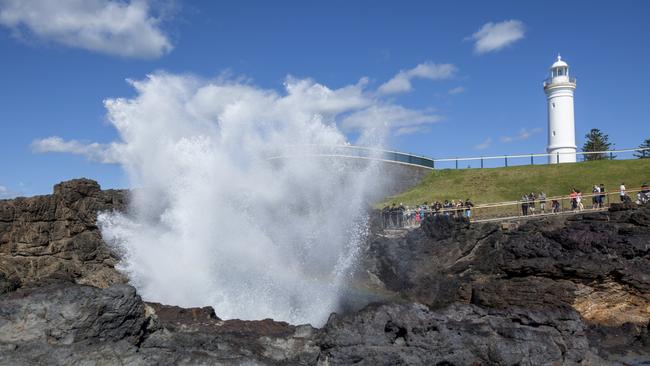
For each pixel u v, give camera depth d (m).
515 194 46.50
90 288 13.74
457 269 29.30
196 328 15.70
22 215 29.12
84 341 13.09
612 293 24.47
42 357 12.62
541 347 16.45
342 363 14.92
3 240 28.73
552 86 64.62
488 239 29.56
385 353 15.08
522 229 30.33
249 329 16.14
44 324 13.03
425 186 51.16
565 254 25.64
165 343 14.23
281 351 14.98
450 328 16.28
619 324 24.03
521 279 25.56
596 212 31.41
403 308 16.08
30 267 28.81
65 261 29.61
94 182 31.73
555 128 65.06
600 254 25.03
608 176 46.34
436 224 31.25
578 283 24.55
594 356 17.92
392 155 47.91
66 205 30.62
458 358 15.69
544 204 41.22
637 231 26.17
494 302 25.00
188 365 13.36
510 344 16.16
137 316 13.91
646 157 50.78
